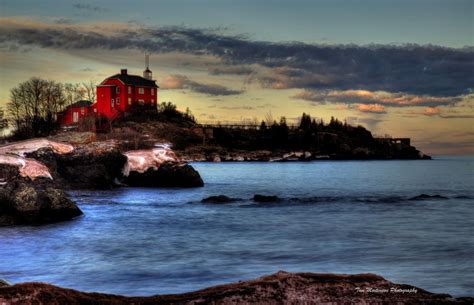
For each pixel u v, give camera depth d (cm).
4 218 2936
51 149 4972
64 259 2041
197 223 3183
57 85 15275
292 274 1035
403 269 1864
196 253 2191
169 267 1902
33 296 948
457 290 1565
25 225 2955
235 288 992
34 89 14500
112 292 1535
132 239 2556
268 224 3159
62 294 967
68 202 3203
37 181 3906
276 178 9169
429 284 1642
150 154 5959
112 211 3703
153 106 15450
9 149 4831
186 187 6053
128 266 1909
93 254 2156
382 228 2992
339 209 4028
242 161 16962
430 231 2878
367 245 2397
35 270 1839
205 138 17012
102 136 8988
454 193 6041
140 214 3581
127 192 5203
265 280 1012
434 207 4241
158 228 2952
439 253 2189
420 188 6944
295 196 5462
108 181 5366
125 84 14425
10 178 3759
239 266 1923
